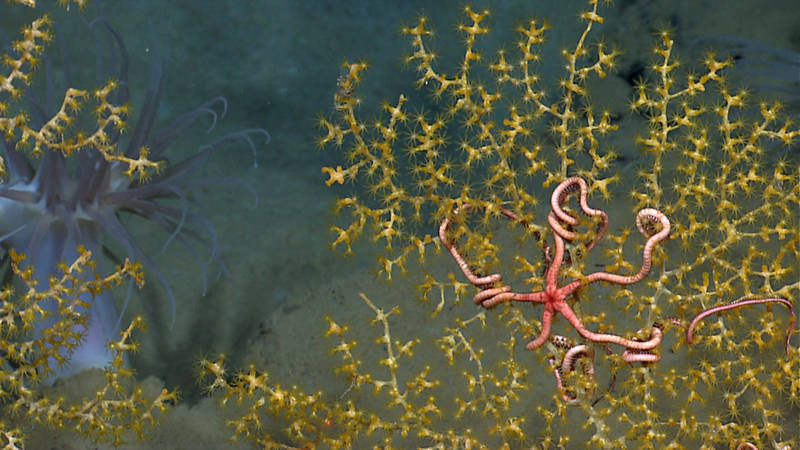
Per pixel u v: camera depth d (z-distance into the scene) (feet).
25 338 9.07
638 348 5.68
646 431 6.24
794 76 13.94
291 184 14.99
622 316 8.32
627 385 6.22
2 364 7.63
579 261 5.93
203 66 16.67
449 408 7.68
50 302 8.93
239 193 14.69
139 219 14.03
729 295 6.30
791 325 6.02
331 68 16.92
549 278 5.76
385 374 8.46
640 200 6.17
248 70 16.78
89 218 9.49
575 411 7.41
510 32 17.01
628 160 13.24
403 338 9.00
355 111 15.52
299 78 16.74
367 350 8.99
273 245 13.55
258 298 12.51
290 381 9.00
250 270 13.05
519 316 6.22
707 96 13.51
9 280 9.28
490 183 6.15
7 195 8.75
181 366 11.18
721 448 6.86
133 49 16.61
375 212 6.18
